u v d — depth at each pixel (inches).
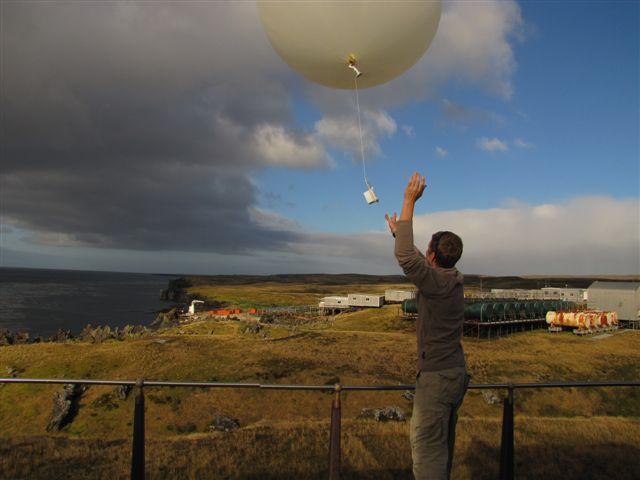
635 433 401.7
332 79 242.4
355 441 368.2
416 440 169.0
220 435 420.2
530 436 388.2
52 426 1242.0
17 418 1299.2
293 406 1277.1
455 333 167.9
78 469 305.7
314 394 1320.1
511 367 1692.9
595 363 1752.0
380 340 2014.0
